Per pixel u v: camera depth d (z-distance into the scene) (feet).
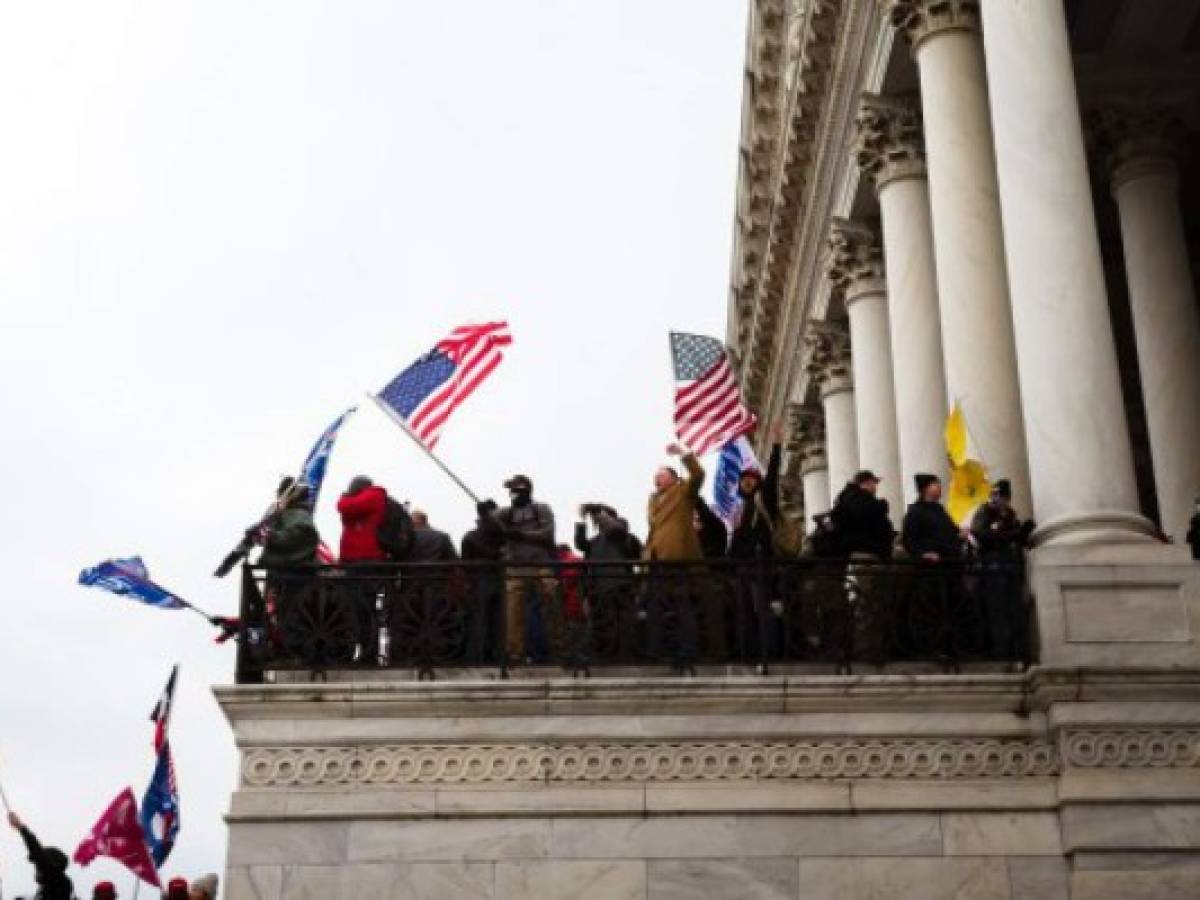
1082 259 55.72
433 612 47.47
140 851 52.06
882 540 51.75
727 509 67.05
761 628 47.44
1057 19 60.23
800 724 46.16
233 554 50.44
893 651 48.24
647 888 44.39
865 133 89.15
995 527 50.83
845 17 95.35
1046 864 45.01
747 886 44.55
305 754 45.55
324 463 54.24
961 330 70.08
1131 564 48.70
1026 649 48.26
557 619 47.78
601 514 53.78
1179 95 86.28
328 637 47.19
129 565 53.83
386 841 44.68
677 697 46.03
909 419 83.35
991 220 72.13
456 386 54.39
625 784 45.44
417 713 45.85
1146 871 44.32
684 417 55.42
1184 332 82.64
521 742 45.70
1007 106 58.95
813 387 127.85
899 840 45.11
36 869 49.93
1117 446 52.95
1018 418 68.13
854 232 102.73
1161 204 85.20
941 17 76.48
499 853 44.65
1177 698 46.34
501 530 49.75
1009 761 46.14
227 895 44.11
